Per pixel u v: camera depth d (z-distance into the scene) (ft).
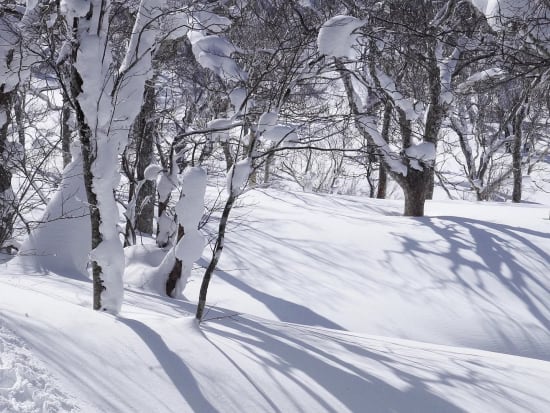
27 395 13.03
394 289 43.52
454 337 38.96
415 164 57.77
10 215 38.04
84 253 32.19
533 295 42.86
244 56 31.76
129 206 38.47
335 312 40.29
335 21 22.63
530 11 42.86
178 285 33.68
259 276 44.62
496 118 109.60
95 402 13.96
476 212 61.98
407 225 54.54
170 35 29.50
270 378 17.30
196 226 30.71
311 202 65.36
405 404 17.49
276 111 23.50
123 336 17.35
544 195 120.67
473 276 45.06
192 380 16.22
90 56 19.63
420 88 57.16
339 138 96.63
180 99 45.75
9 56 32.96
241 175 22.66
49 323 16.96
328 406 16.63
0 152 39.65
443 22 52.08
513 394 19.43
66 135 44.39
